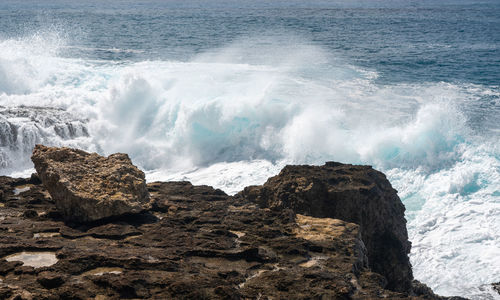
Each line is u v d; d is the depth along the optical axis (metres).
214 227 9.01
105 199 8.98
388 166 19.69
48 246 7.74
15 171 19.34
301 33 60.53
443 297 11.88
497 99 28.45
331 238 8.72
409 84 31.61
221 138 21.41
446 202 17.30
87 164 9.80
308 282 6.99
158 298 6.30
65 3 139.38
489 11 106.31
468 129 21.50
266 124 21.41
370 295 6.90
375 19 83.25
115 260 7.16
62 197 9.09
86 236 8.45
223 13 96.44
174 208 9.86
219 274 7.09
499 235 15.04
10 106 23.19
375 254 11.38
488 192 17.59
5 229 8.58
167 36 56.06
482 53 46.22
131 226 8.80
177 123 21.91
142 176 10.06
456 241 14.98
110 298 6.28
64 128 21.39
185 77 27.95
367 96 27.73
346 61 39.94
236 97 22.77
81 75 28.77
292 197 11.27
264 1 153.12
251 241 8.41
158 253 7.61
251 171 19.44
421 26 71.94
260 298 6.53
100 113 23.20
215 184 18.56
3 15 89.12
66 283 6.56
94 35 56.50
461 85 31.97
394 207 12.09
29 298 6.06
